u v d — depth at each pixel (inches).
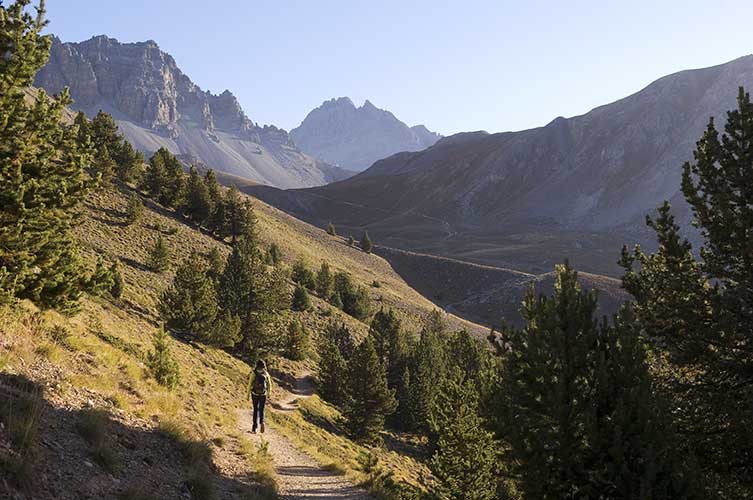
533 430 452.1
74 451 300.4
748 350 513.0
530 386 461.4
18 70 461.7
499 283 6574.8
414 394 1993.1
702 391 545.3
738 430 480.7
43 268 486.3
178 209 3683.6
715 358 538.3
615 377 423.5
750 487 494.9
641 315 582.2
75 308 542.3
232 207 3599.9
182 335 1592.0
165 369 690.2
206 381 1028.5
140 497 287.6
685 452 464.8
